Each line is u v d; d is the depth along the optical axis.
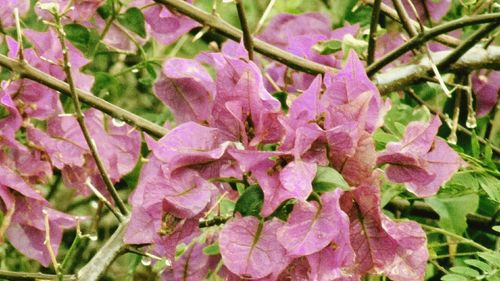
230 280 0.53
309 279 0.52
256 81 0.53
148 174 0.61
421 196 0.56
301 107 0.53
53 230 0.76
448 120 0.78
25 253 0.76
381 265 0.53
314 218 0.51
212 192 0.54
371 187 0.52
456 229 0.78
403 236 0.53
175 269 0.67
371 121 0.55
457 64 0.81
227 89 0.54
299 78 0.89
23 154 0.79
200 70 0.69
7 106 0.76
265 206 0.50
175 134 0.53
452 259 0.88
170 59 0.69
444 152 0.56
